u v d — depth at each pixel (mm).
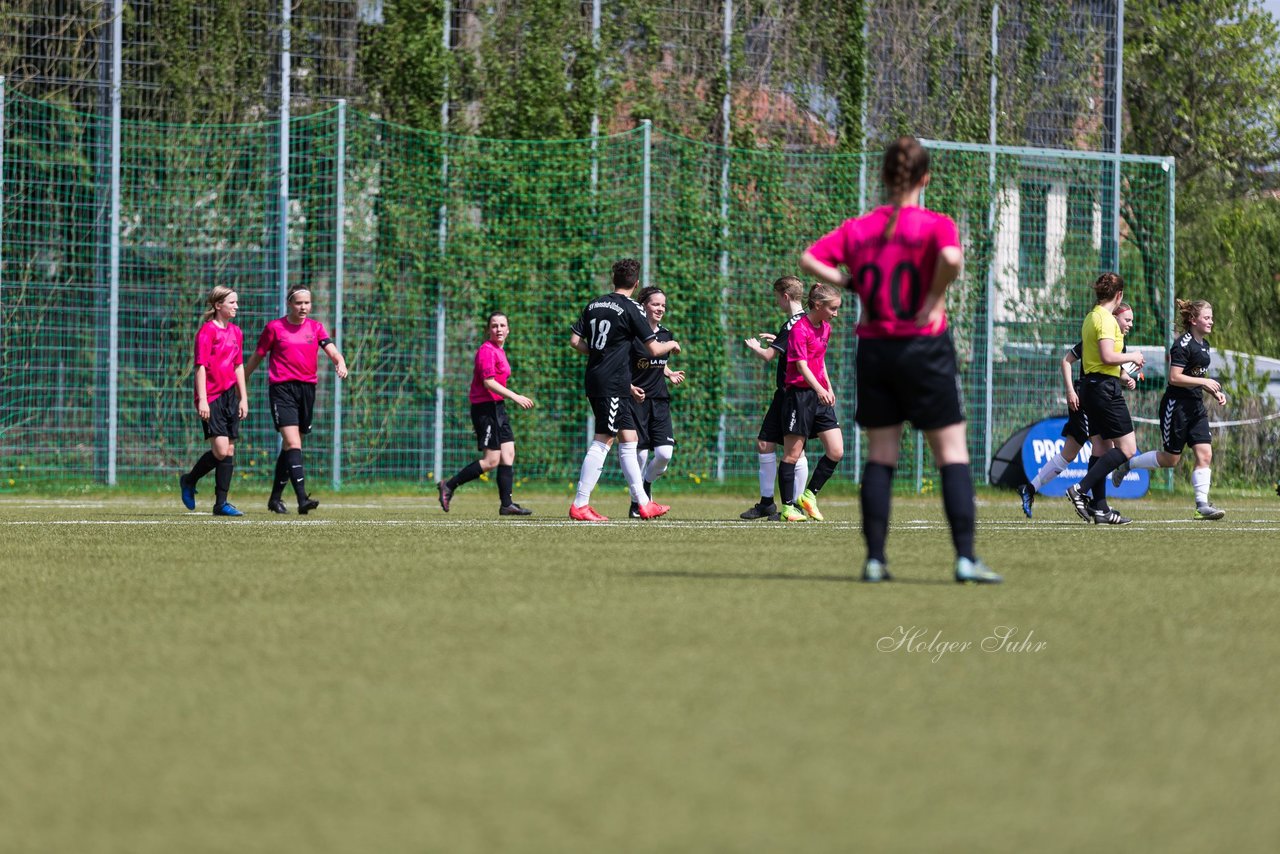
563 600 20500
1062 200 65375
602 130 64562
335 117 59125
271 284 59094
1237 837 9445
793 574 24250
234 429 44188
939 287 21703
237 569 25234
